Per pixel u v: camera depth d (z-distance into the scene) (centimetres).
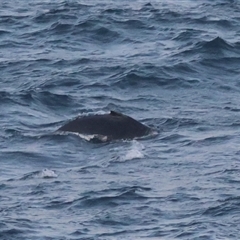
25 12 13638
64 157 8325
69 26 12706
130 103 9975
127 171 7888
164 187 7481
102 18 12962
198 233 6638
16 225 6800
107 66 11088
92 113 9669
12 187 7569
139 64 11081
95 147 8550
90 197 7288
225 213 6969
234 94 10338
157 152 8331
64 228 6775
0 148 8519
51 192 7425
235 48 11738
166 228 6750
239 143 8544
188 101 10056
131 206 7138
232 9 13775
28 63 11381
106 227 6800
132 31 12556
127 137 8706
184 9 13600
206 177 7669
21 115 9512
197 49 11625
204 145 8506
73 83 10581
